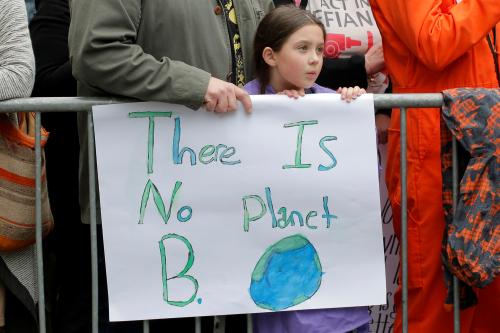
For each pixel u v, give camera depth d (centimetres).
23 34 629
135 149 612
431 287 697
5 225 627
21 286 652
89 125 617
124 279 616
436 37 673
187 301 618
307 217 623
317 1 814
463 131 624
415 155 698
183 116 612
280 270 623
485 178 619
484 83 700
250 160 616
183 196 615
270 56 655
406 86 721
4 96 610
